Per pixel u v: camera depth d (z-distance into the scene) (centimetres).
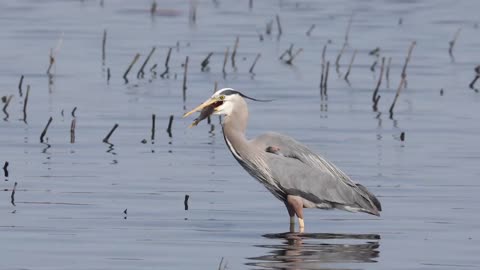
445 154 1686
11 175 1513
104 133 1814
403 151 1706
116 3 3497
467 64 2550
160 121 1917
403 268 1122
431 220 1322
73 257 1148
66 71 2389
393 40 2872
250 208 1379
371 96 2175
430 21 3195
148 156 1655
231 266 1120
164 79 2319
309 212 1390
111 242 1209
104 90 2189
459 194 1445
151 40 2816
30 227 1262
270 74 2389
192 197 1420
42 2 3469
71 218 1305
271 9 3397
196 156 1662
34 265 1117
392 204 1398
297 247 1203
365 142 1772
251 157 1330
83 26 3020
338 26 3088
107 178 1509
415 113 2016
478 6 3491
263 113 2002
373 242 1228
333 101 2120
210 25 3077
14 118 1917
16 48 2659
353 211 1323
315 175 1317
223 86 2247
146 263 1131
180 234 1251
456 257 1165
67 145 1719
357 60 2583
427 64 2548
